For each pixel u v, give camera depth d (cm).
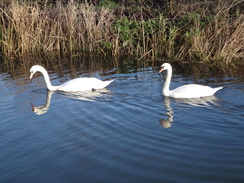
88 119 859
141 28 1667
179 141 724
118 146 707
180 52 1553
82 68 1427
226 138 734
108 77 1273
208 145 703
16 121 855
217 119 839
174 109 920
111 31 1697
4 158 672
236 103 945
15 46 1764
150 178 587
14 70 1417
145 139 737
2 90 1128
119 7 1936
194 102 970
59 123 838
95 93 1086
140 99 1014
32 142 736
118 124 823
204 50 1481
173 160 644
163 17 1712
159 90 1102
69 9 1775
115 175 600
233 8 1728
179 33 1623
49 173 615
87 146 711
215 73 1260
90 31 1700
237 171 602
